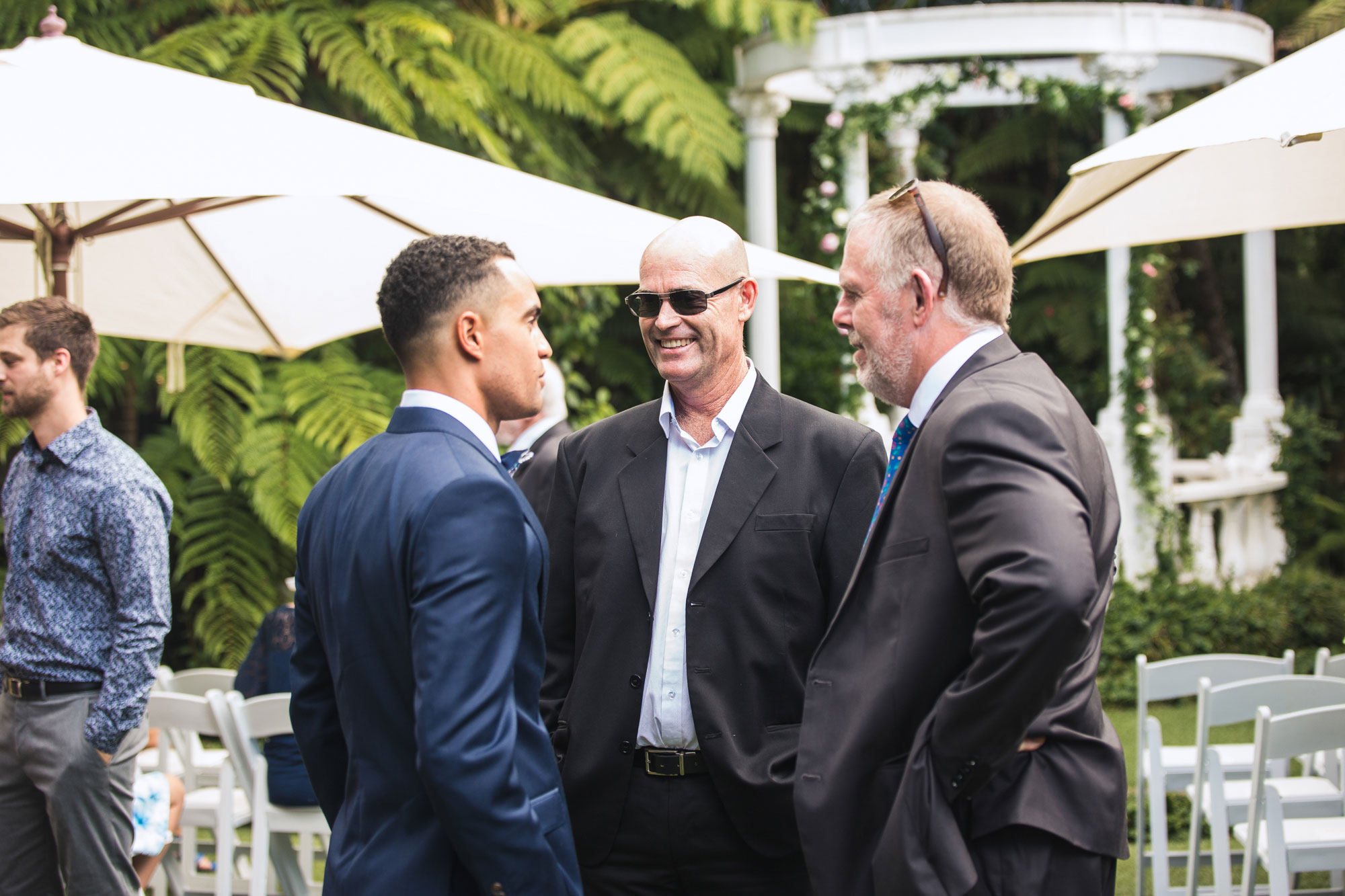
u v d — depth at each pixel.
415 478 1.63
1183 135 2.39
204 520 5.87
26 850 2.74
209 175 2.29
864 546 1.82
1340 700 2.91
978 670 1.50
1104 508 1.71
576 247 3.52
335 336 4.32
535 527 1.73
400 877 1.60
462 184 2.69
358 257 3.98
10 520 2.74
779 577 2.26
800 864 2.25
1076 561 1.46
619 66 6.72
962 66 6.54
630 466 2.39
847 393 7.02
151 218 3.33
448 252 1.76
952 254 1.77
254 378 5.60
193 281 4.07
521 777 1.67
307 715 1.87
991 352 1.76
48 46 2.95
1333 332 10.77
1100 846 1.63
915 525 1.69
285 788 3.21
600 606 2.31
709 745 2.18
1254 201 3.48
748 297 2.40
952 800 1.58
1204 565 7.34
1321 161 3.24
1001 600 1.47
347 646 1.65
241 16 5.92
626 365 7.98
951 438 1.60
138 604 2.65
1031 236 3.74
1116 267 7.17
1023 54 6.60
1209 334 11.15
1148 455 6.97
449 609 1.55
